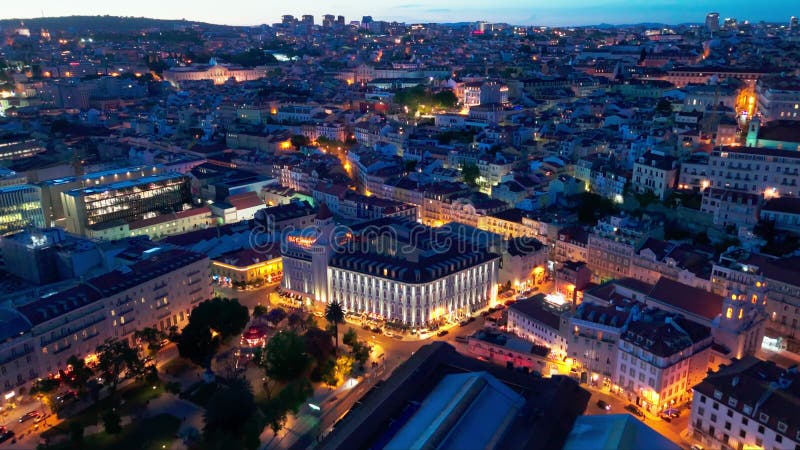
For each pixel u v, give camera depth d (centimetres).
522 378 19550
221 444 19512
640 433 16788
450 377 19488
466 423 16950
